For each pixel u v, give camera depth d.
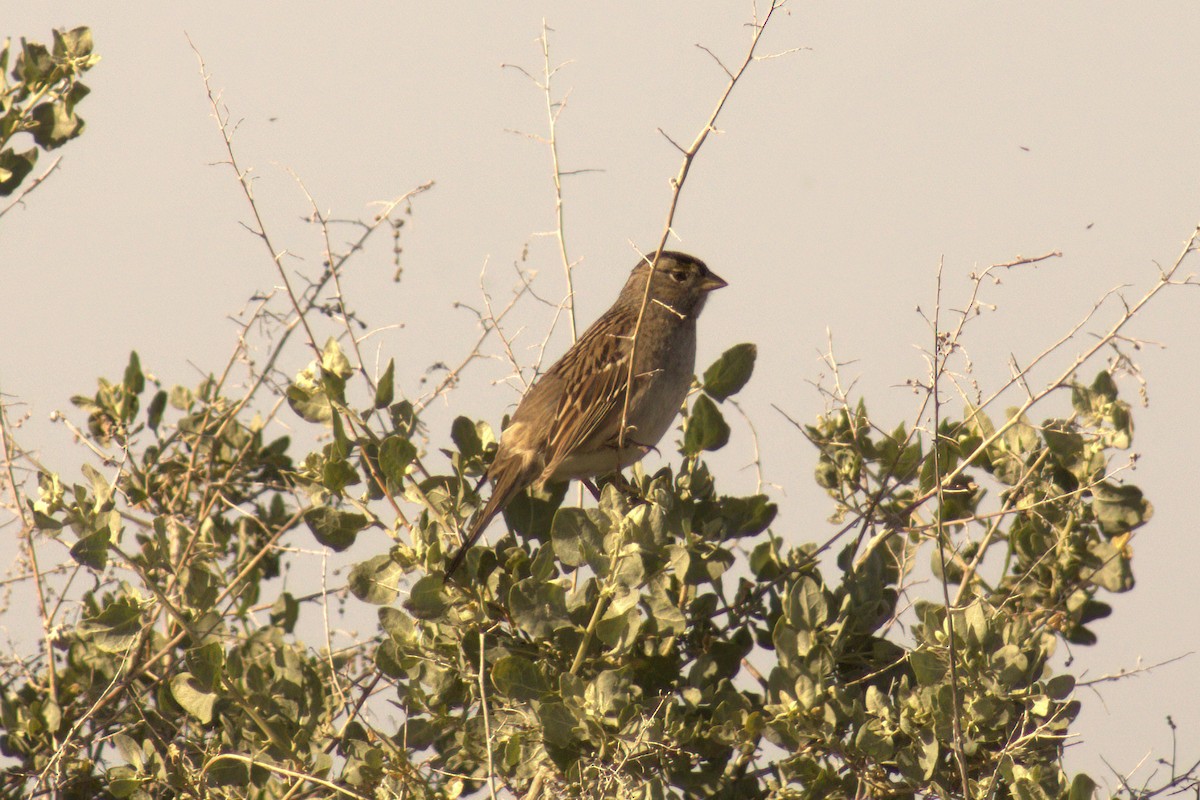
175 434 12.96
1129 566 11.18
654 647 10.72
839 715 9.95
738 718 9.97
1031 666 10.02
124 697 11.70
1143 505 11.19
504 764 10.02
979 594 10.97
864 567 11.07
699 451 12.02
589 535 10.20
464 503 11.46
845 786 9.88
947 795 9.45
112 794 10.89
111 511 10.65
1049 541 11.32
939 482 9.25
